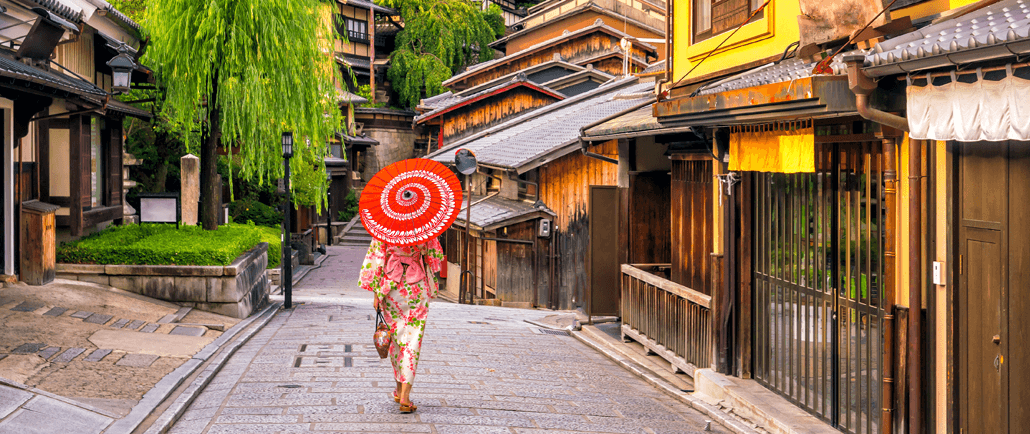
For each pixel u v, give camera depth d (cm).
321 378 762
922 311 521
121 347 811
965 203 483
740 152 727
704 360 837
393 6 5212
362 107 4641
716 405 749
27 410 530
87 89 1029
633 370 943
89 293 1057
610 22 3894
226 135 1500
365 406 636
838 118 585
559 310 1919
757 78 625
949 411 495
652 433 623
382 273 618
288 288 1476
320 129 1630
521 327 1336
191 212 1834
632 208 1158
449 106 3080
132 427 547
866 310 579
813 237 661
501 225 1864
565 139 1961
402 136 4875
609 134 1055
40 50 987
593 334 1188
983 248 466
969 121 418
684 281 960
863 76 471
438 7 4984
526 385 794
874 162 570
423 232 606
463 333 1183
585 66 3447
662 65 1873
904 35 471
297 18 1508
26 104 1021
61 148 1360
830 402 631
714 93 620
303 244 2998
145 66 1491
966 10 477
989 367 461
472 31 5084
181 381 716
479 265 2084
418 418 599
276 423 573
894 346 546
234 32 1419
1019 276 432
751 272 780
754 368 780
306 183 3028
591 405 715
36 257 1048
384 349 624
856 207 594
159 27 1440
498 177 2280
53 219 1094
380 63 5106
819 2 590
